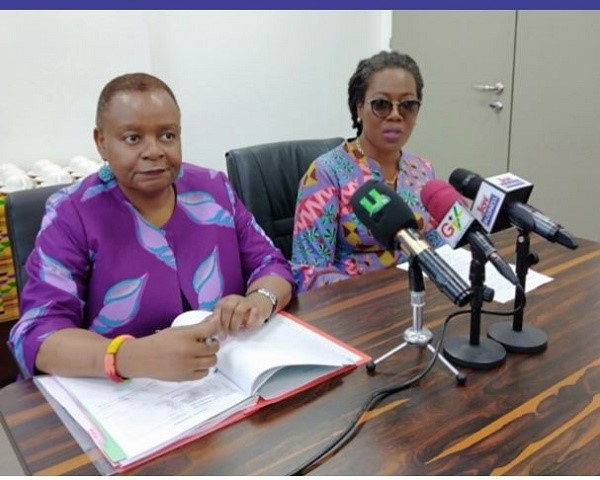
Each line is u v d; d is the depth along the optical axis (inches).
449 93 134.3
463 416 33.0
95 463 29.5
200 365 34.3
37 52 92.0
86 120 98.6
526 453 29.9
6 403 34.5
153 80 42.8
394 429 32.0
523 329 41.7
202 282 47.3
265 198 72.3
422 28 135.0
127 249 44.7
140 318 45.0
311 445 30.8
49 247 42.6
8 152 93.2
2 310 79.4
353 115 66.5
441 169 141.1
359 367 38.1
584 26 108.1
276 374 36.5
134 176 42.2
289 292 47.3
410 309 46.6
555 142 117.6
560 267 54.4
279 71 125.6
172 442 30.7
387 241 37.1
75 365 36.2
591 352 39.6
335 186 63.0
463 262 53.4
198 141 119.4
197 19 112.4
